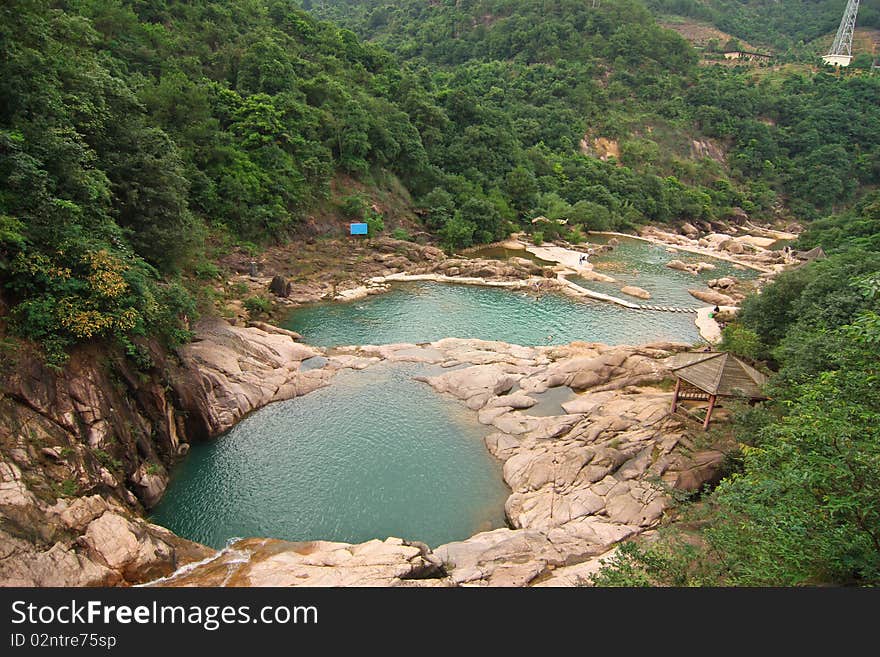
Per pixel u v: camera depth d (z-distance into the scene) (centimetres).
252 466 2616
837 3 18950
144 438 2383
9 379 1858
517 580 1761
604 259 7481
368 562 1820
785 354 2866
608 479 2392
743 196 11950
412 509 2358
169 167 3369
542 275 6256
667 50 14725
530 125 11369
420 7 17100
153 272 3159
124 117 3244
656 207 10531
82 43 3453
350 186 7019
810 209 12131
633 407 2923
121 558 1712
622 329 4738
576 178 10244
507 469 2608
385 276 5991
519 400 3206
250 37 7375
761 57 16875
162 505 2314
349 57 9162
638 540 1917
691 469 2362
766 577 1104
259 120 6003
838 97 13450
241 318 4319
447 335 4431
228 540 2127
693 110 13575
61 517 1700
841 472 992
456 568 1875
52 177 2352
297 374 3488
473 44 15150
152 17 6719
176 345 2792
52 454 1841
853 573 1113
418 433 2948
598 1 15300
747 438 2231
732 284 6153
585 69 13488
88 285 2200
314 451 2752
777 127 13512
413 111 8475
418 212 7619
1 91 2397
